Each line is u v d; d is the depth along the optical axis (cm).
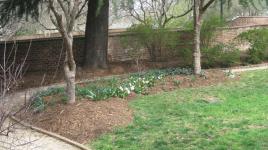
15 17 1930
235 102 1313
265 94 1404
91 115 1165
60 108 1228
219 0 2042
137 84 1534
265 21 3325
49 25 3184
